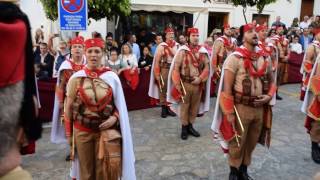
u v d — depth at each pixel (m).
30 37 0.99
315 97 4.86
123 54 7.56
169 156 5.10
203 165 4.80
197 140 5.79
